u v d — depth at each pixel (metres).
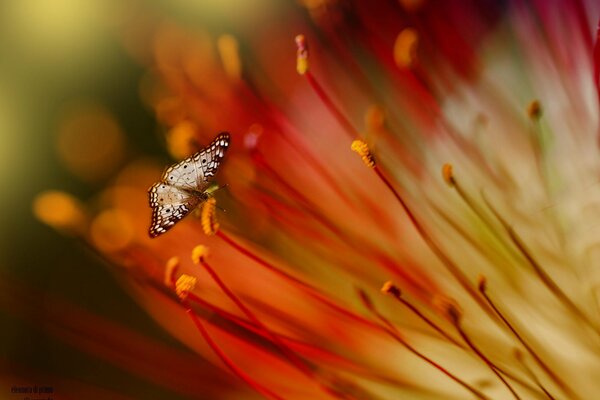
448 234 0.86
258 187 0.87
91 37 0.94
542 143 0.86
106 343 0.87
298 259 0.86
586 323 0.80
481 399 0.78
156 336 0.88
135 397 0.86
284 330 0.84
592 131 0.85
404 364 0.83
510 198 0.86
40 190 0.92
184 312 0.85
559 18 0.86
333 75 0.91
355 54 0.90
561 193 0.85
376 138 0.86
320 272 0.86
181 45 0.93
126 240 0.87
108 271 0.90
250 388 0.84
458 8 0.89
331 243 0.86
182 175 0.78
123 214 0.89
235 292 0.85
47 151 0.93
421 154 0.88
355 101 0.90
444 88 0.89
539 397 0.79
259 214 0.88
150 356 0.86
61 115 0.93
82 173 0.92
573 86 0.86
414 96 0.89
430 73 0.89
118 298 0.89
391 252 0.85
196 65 0.92
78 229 0.89
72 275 0.90
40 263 0.90
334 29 0.90
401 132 0.89
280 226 0.87
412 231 0.86
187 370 0.85
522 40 0.88
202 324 0.83
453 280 0.84
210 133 0.90
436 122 0.88
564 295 0.80
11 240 0.91
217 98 0.90
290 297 0.85
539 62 0.88
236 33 0.94
